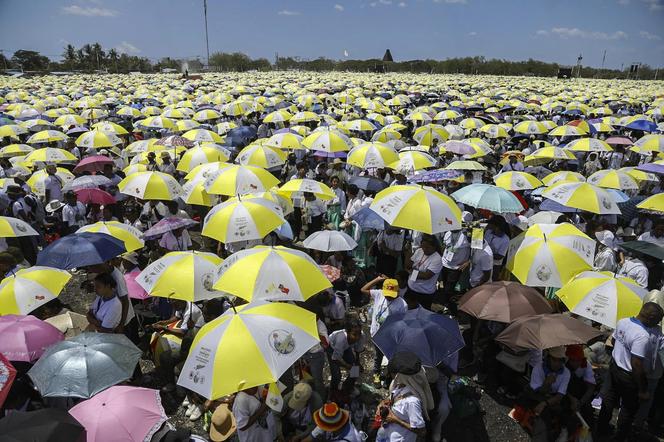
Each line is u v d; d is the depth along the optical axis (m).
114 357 4.70
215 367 4.21
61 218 10.98
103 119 23.16
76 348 4.69
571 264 6.56
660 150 14.41
